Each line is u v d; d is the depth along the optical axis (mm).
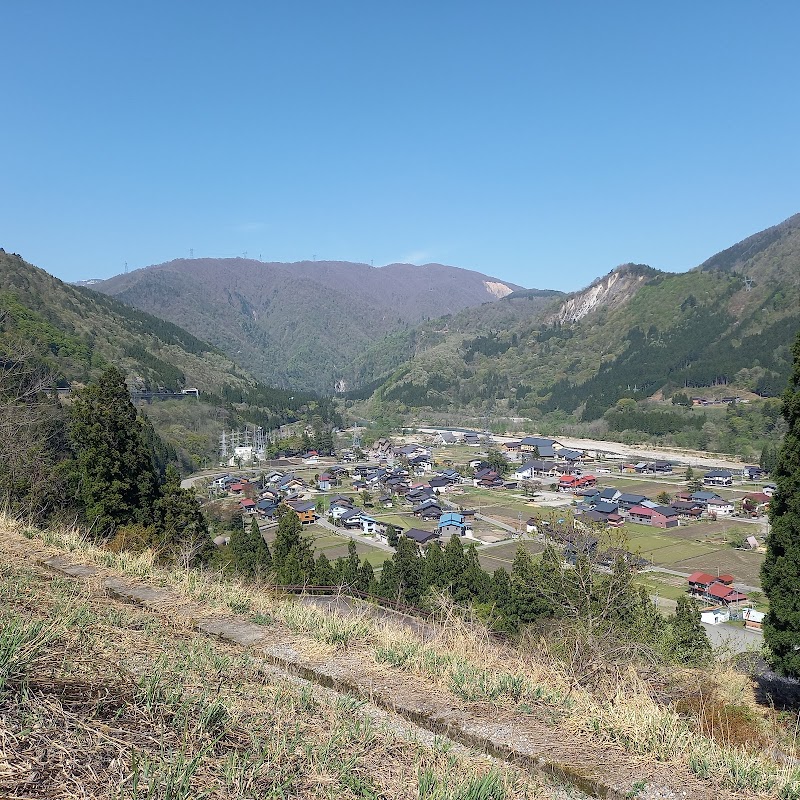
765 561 6574
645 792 2508
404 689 3371
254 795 1978
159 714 2373
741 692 5441
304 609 4910
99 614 3688
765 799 2523
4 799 1643
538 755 2762
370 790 2176
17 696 2205
